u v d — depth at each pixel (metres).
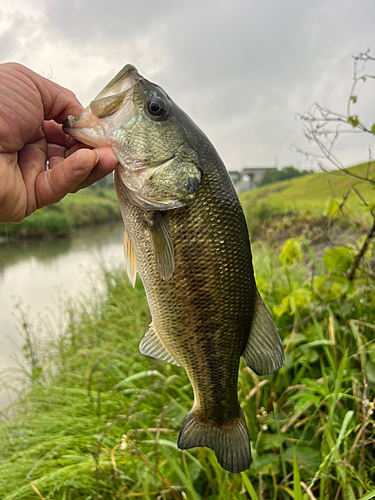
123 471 0.37
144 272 0.26
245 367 0.43
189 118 0.26
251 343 0.26
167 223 0.24
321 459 0.33
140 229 0.25
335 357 0.40
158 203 0.24
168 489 0.32
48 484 0.36
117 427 0.42
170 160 0.24
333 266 0.46
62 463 0.39
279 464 0.34
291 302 0.43
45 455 0.39
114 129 0.24
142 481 0.33
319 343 0.40
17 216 0.25
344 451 0.32
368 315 0.46
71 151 0.28
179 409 0.42
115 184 0.26
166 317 0.25
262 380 0.42
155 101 0.24
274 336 0.26
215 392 0.26
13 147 0.24
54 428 0.45
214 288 0.25
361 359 0.37
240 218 0.25
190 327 0.25
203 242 0.24
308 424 0.35
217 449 0.26
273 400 0.39
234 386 0.27
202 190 0.24
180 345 0.26
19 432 0.48
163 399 0.45
